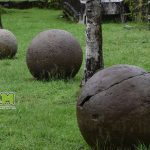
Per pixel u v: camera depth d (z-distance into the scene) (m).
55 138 9.00
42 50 13.41
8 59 17.97
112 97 7.36
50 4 38.03
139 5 27.67
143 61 16.95
